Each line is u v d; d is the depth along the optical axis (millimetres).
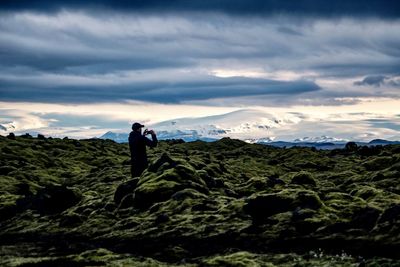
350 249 23172
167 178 40656
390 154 80625
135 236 30656
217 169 58938
